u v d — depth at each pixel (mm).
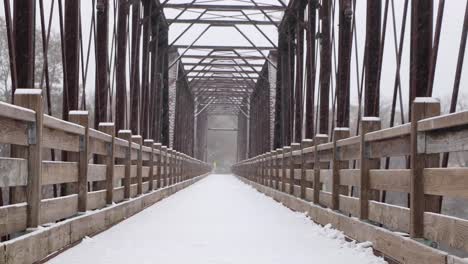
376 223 4973
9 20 4734
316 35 11922
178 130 28031
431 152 3566
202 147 53906
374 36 6586
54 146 4508
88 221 5539
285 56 19578
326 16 10805
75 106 6727
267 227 6938
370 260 4395
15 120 3629
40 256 3955
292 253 4809
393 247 4090
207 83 38531
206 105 47438
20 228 3750
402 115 5152
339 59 8664
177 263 4223
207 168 50156
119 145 7734
